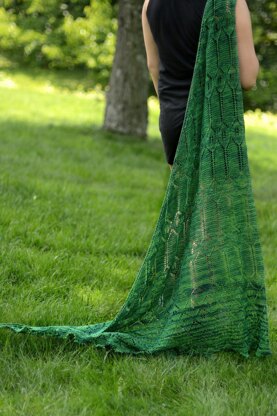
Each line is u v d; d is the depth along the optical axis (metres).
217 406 3.45
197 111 3.99
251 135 18.00
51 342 4.13
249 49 3.94
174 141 4.19
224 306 4.02
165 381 3.74
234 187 3.99
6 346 4.01
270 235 7.53
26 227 6.22
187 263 4.05
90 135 13.40
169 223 4.10
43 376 3.74
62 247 6.00
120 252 6.23
